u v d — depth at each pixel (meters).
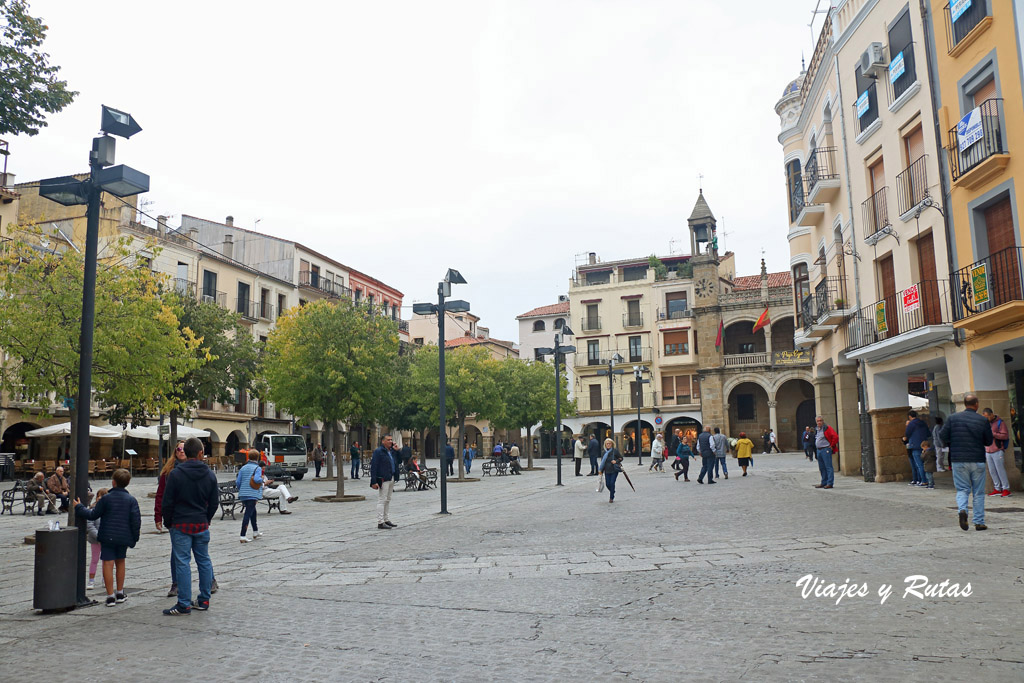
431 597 8.15
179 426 38.88
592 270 67.12
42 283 15.43
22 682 5.46
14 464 32.47
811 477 24.20
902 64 18.41
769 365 54.47
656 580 8.48
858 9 21.12
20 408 34.41
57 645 6.55
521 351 72.19
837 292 23.72
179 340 21.06
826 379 27.61
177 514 7.73
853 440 23.98
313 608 7.80
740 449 26.86
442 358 18.94
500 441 73.75
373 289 65.38
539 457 67.94
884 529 11.34
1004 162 14.77
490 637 6.34
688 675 5.07
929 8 17.39
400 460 33.00
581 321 65.44
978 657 5.20
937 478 20.69
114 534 8.31
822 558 9.23
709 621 6.54
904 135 18.81
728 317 56.59
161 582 9.77
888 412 20.73
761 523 13.05
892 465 20.53
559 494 23.09
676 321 61.00
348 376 24.56
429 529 14.85
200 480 7.85
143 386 16.77
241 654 6.06
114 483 8.55
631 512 16.23
